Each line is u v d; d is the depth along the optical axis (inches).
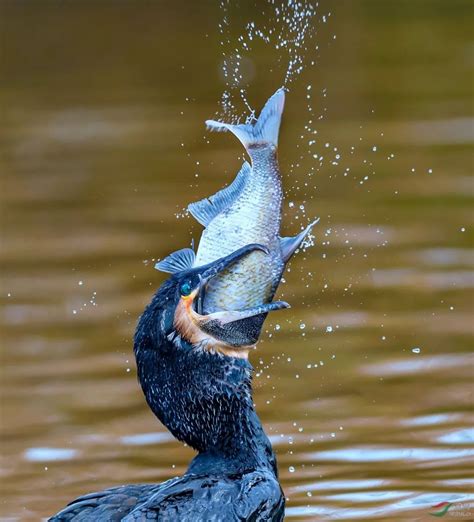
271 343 770.2
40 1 2564.0
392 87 1611.7
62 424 666.8
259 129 460.4
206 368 464.1
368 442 618.5
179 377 465.1
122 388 719.1
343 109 1481.3
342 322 799.7
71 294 888.9
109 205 1131.3
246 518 436.5
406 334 771.4
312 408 667.4
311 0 2110.0
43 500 568.7
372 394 682.8
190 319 456.8
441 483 567.8
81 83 1779.0
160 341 463.5
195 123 1465.3
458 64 1760.6
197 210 468.4
